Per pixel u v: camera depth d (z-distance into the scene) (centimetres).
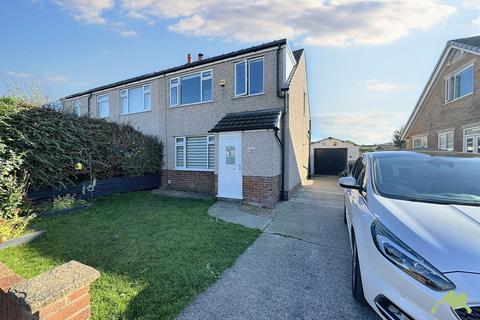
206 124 1064
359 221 287
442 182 298
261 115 861
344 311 261
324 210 726
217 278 327
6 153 585
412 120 1655
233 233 502
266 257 396
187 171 1107
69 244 444
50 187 725
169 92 1170
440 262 179
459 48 1050
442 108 1273
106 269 346
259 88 955
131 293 286
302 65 1272
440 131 1291
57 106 762
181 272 338
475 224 206
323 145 2136
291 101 967
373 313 257
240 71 993
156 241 456
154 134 1219
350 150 2077
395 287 197
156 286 302
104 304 264
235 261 379
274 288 304
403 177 316
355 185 358
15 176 577
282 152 887
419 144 1605
